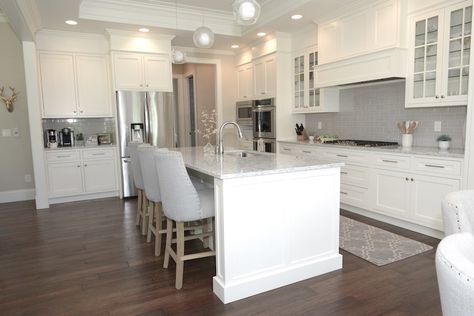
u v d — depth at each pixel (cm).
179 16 501
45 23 468
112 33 507
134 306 224
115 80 520
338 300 227
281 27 507
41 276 269
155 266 285
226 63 664
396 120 422
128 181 535
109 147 534
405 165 350
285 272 248
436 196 324
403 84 409
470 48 297
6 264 292
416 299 226
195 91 767
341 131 507
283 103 553
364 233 349
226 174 217
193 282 255
